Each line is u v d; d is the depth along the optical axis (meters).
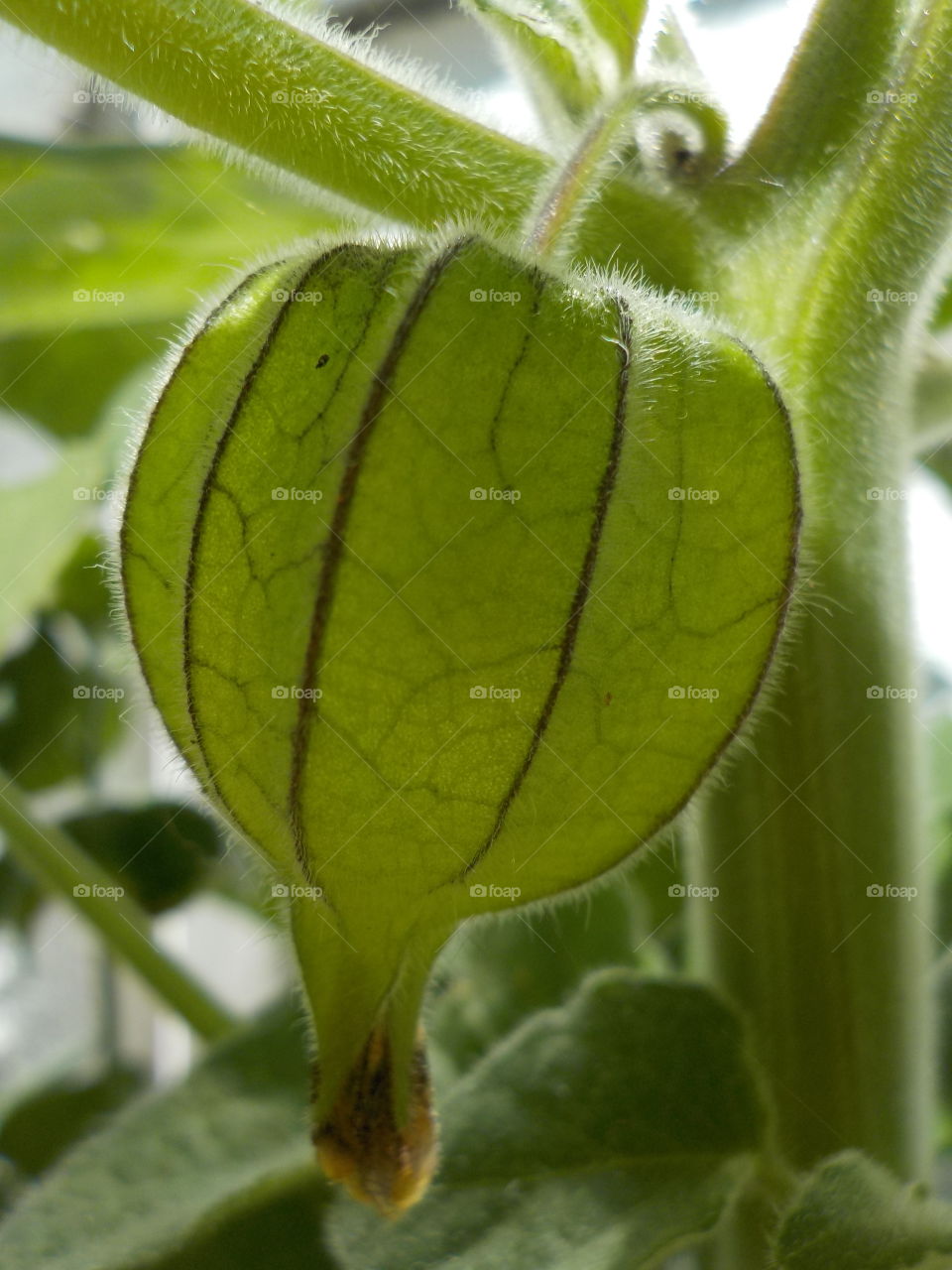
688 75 0.08
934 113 0.07
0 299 0.14
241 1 0.07
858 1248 0.06
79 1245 0.08
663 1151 0.07
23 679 0.15
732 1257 0.08
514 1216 0.07
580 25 0.07
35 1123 0.14
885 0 0.07
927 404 0.09
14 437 0.20
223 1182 0.09
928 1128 0.08
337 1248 0.07
